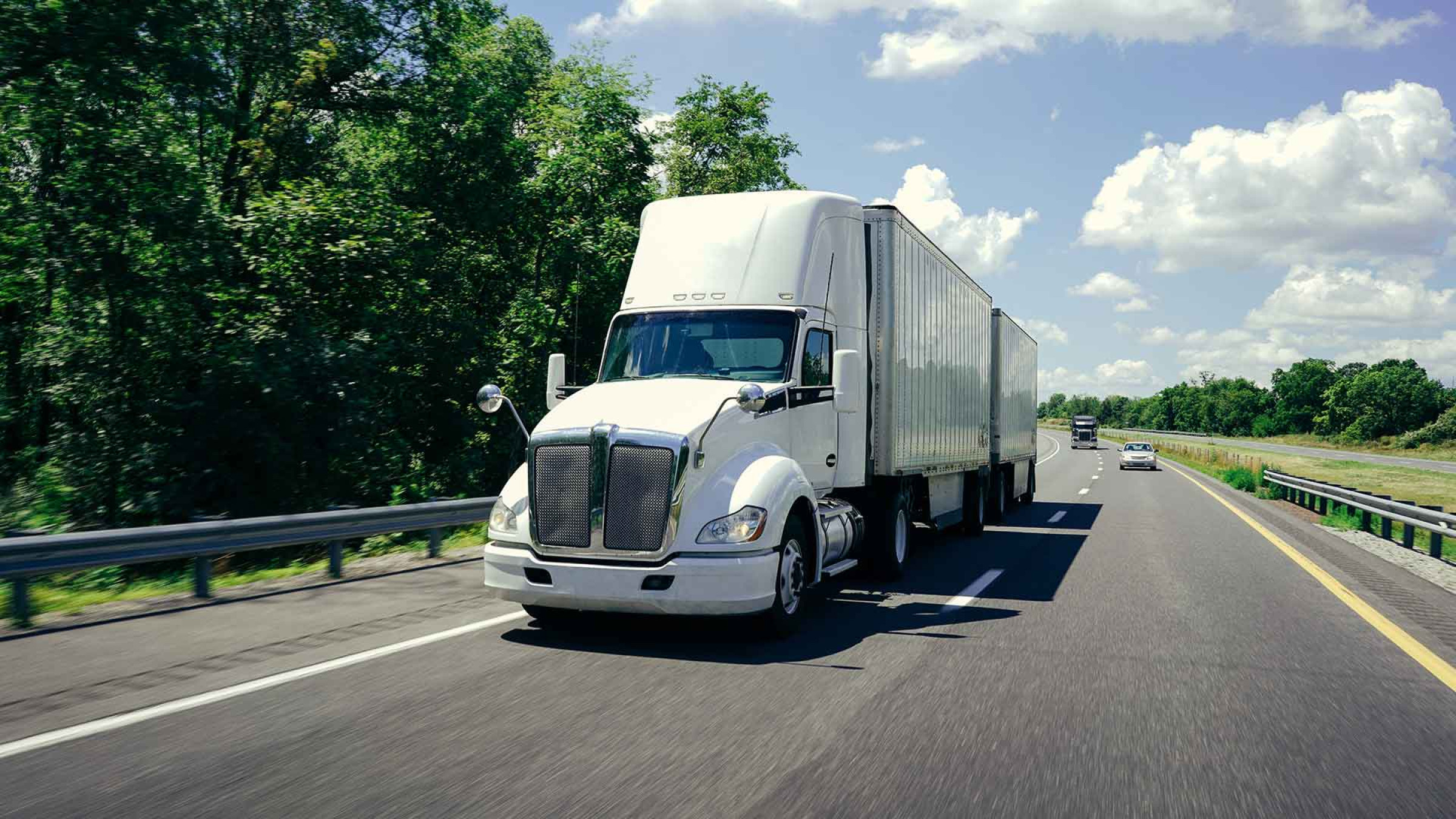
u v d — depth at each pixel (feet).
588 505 22.94
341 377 64.28
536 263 103.40
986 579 35.29
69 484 63.82
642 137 99.71
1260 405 639.76
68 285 66.33
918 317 38.24
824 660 21.76
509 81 108.68
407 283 75.66
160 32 64.18
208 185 70.79
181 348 65.87
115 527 61.11
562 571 22.99
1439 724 17.08
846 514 31.37
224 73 72.90
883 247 34.32
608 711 17.37
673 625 25.72
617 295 100.68
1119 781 14.01
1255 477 107.76
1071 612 28.30
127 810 12.44
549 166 96.02
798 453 28.22
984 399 53.88
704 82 137.59
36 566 24.97
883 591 32.40
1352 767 14.75
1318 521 64.49
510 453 91.50
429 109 89.10
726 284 29.66
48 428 78.38
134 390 66.03
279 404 61.31
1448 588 34.06
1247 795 13.53
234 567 47.67
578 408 25.30
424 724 16.39
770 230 30.12
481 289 103.14
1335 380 580.30
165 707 17.29
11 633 24.00
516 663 21.11
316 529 32.81
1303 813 12.89
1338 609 28.76
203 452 62.13
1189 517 63.67
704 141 138.82
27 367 74.64
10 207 65.16
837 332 31.27
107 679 19.33
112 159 65.26
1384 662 21.86
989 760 14.88
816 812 12.63
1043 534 52.70
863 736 16.03
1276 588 32.81
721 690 18.95
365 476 68.54
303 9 79.30
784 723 16.78
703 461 23.39
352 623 25.39
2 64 61.05
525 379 97.14
